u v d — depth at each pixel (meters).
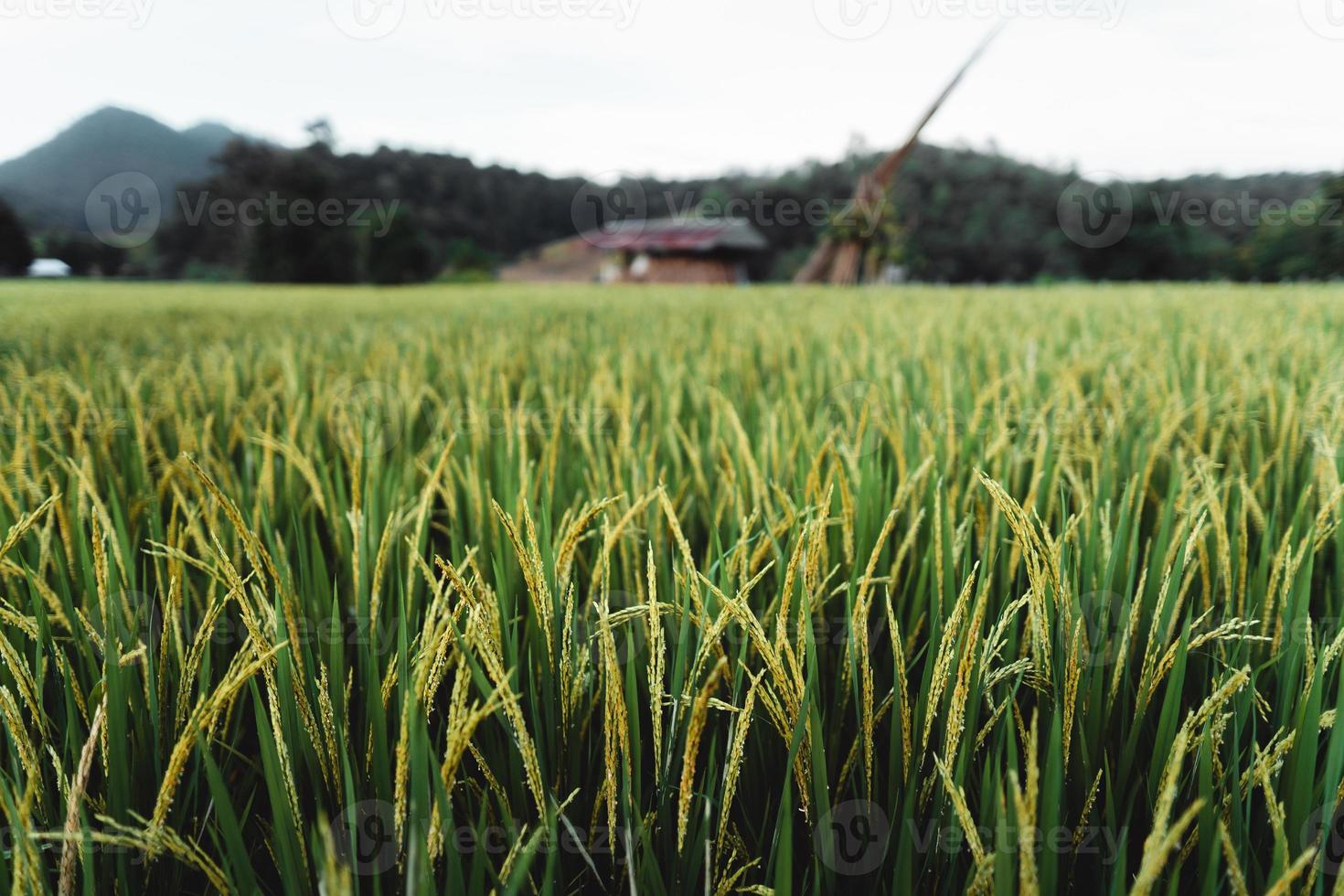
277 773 1.06
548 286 26.05
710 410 3.27
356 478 1.41
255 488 2.37
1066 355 4.80
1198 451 2.26
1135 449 2.48
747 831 1.28
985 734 1.20
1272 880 0.97
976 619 1.01
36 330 6.32
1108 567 1.43
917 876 1.12
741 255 48.09
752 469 1.76
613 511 1.79
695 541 2.06
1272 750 1.14
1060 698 1.22
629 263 47.16
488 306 11.94
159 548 1.66
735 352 4.95
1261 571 1.62
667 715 1.29
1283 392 2.99
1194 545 1.49
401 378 3.80
